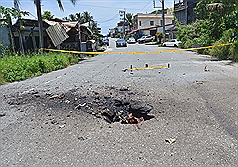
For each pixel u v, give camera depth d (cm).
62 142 305
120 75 831
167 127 349
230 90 562
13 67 867
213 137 314
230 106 441
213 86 609
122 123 375
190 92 551
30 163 258
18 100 508
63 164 254
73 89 600
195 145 292
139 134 326
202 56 1559
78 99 498
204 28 1842
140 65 1137
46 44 1656
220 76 761
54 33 1591
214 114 401
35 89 620
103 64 1260
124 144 297
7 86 691
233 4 1367
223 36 1500
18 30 1402
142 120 385
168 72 875
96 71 971
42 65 1010
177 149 282
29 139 317
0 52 1274
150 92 552
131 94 534
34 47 1434
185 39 2661
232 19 1491
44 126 360
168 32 4222
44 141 310
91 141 306
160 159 261
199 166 247
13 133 338
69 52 1481
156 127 349
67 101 484
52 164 255
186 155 269
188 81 684
